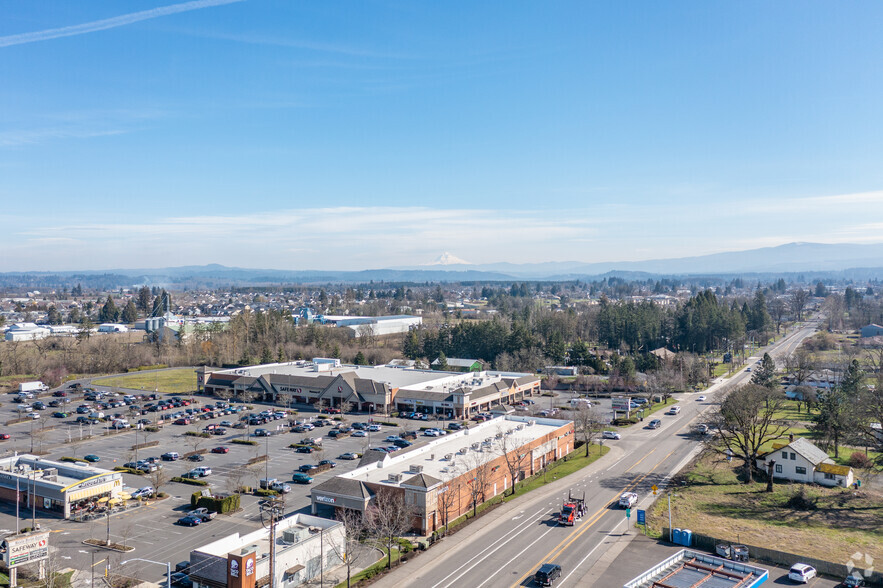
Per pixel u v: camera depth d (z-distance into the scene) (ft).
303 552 218.59
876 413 363.76
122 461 375.45
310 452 392.06
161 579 216.33
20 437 438.81
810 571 218.18
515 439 355.15
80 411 529.45
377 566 228.22
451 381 566.77
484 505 295.89
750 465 341.21
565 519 268.41
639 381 622.13
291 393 568.41
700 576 195.62
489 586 211.61
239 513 284.41
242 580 197.26
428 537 255.70
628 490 318.24
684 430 455.22
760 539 254.68
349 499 264.11
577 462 372.99
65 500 281.13
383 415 511.81
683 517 279.49
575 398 574.97
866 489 328.70
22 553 209.97
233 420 494.59
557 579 215.92
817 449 370.73
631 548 243.60
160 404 551.59
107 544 247.09
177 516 280.72
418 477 266.77
